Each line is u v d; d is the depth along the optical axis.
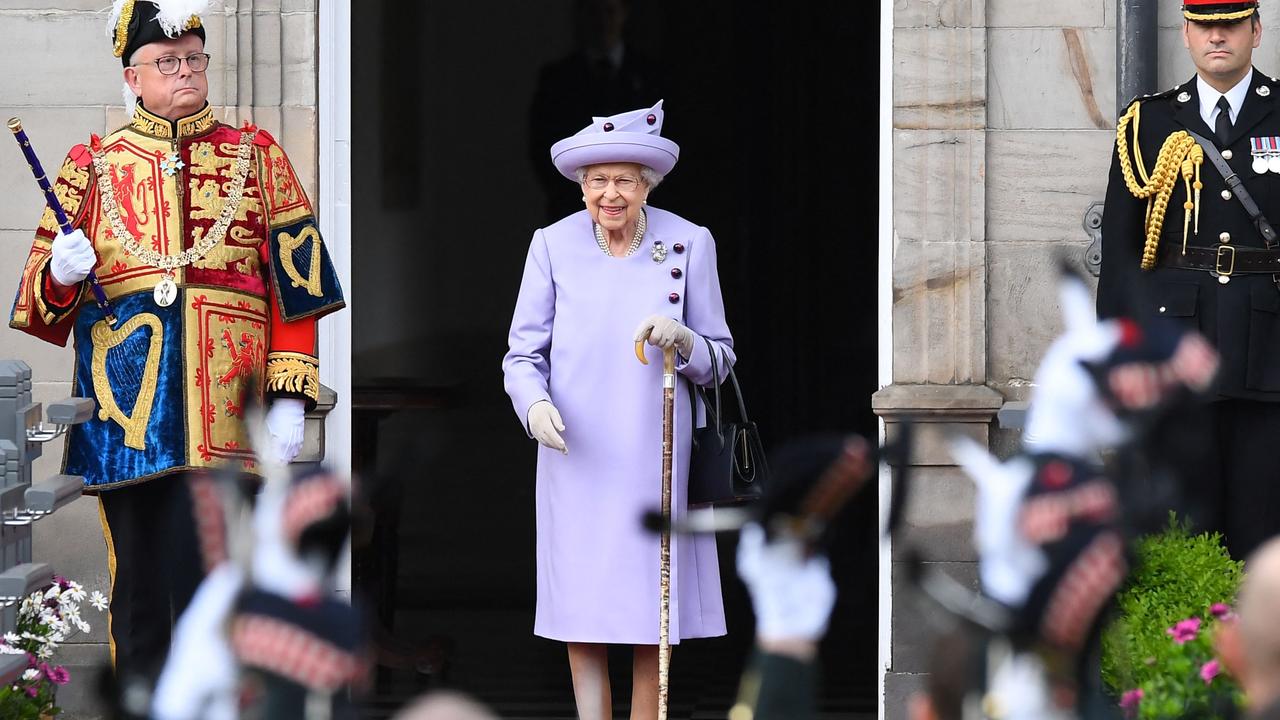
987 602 12.85
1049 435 13.48
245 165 20.14
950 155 23.27
